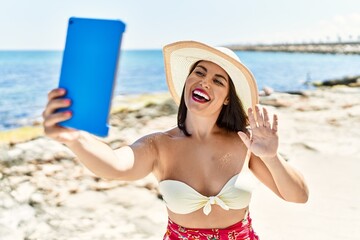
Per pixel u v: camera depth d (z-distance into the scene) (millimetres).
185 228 2779
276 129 2512
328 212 5379
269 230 4914
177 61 3227
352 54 92438
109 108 1870
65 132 1896
